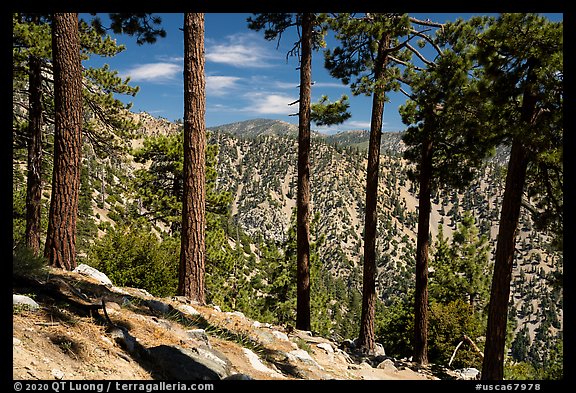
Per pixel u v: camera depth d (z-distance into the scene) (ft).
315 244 88.53
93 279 22.36
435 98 34.88
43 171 46.75
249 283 87.66
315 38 42.24
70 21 23.76
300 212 40.11
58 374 10.73
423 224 40.98
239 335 21.93
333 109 42.16
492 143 27.48
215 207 77.66
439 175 43.86
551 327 488.44
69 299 15.69
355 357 33.88
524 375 53.21
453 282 78.95
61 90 23.61
